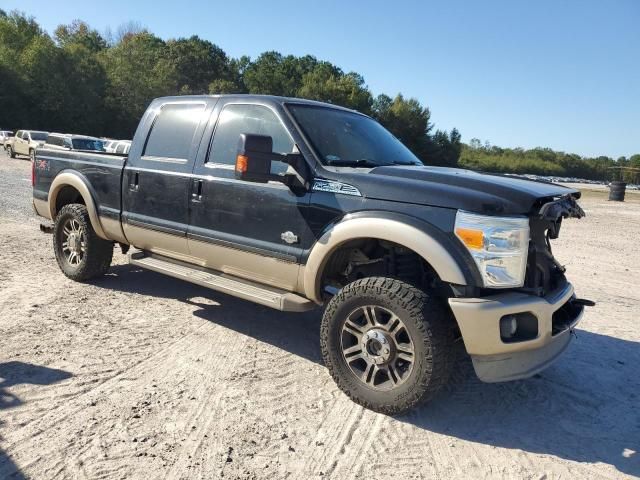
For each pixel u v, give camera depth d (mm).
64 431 3102
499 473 2971
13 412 3279
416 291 3381
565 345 3705
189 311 5383
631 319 6016
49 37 63812
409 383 3357
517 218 3254
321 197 3814
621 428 3537
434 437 3307
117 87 63094
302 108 4441
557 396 3963
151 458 2895
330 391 3832
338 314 3648
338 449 3105
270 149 3734
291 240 3961
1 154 31406
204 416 3365
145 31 91938
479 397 3885
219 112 4711
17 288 5770
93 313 5148
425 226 3332
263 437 3178
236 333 4879
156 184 4980
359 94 83875
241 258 4344
